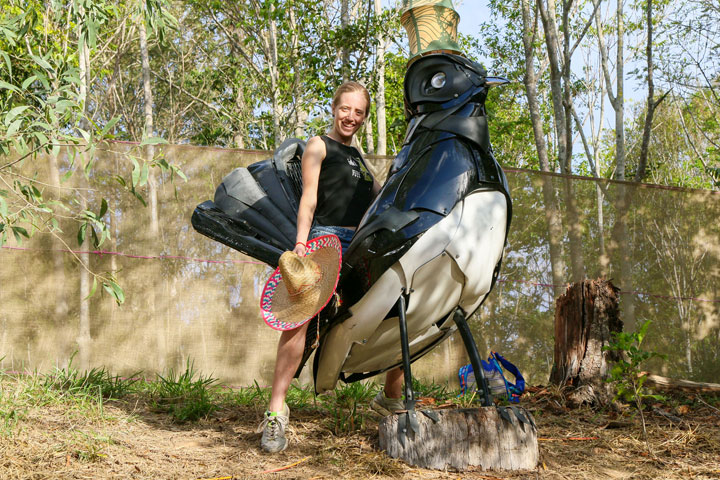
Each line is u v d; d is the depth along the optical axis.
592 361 5.43
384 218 3.29
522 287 6.65
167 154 6.16
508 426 3.23
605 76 15.41
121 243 6.04
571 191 6.90
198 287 6.10
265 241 3.71
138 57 23.77
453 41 3.71
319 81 15.79
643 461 3.57
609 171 24.23
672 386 6.16
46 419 3.76
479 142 3.47
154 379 5.91
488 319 6.53
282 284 3.56
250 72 21.53
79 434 3.49
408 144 3.57
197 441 3.60
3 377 5.13
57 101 3.95
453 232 3.28
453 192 3.31
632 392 4.84
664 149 24.22
